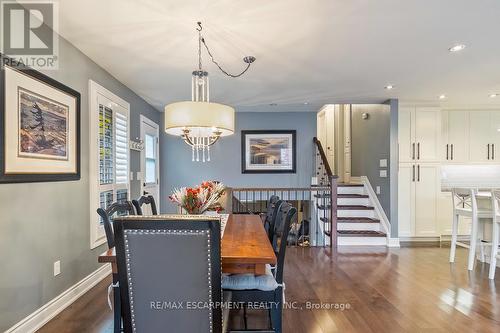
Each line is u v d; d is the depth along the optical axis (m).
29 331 2.12
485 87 4.11
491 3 2.05
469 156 5.38
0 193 1.89
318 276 3.31
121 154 3.81
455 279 3.22
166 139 5.99
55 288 2.43
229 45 2.71
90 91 2.99
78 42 2.62
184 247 1.24
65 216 2.57
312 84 3.92
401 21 2.29
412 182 5.05
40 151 2.21
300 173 6.09
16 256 2.02
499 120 5.39
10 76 1.92
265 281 1.86
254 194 5.64
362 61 3.11
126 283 1.28
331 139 7.66
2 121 1.86
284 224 1.88
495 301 2.66
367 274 3.38
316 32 2.46
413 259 3.99
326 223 5.18
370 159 5.50
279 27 2.38
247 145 6.10
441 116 5.31
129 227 1.22
